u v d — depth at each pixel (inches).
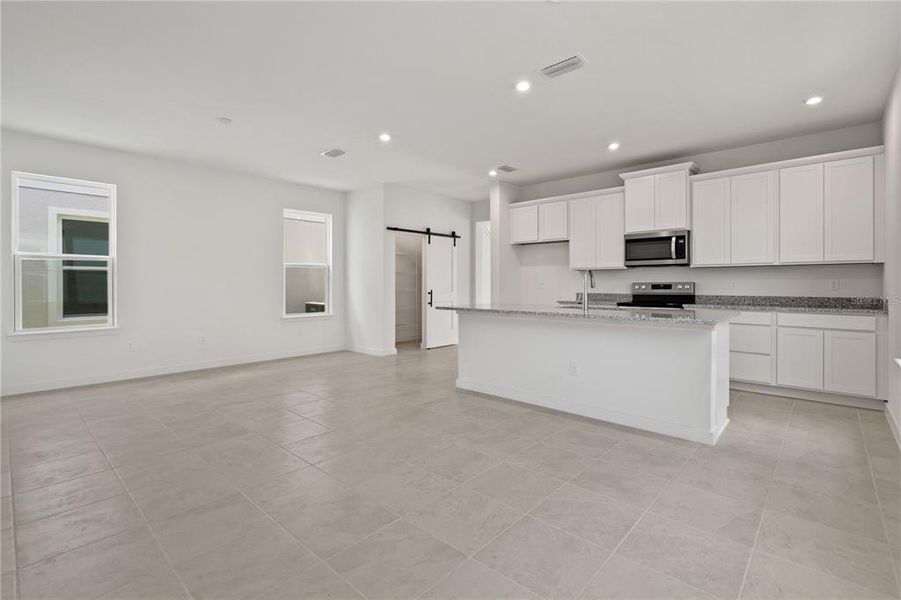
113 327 196.2
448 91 137.1
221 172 230.5
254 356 245.1
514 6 95.0
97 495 91.7
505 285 260.8
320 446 118.9
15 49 111.0
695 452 114.0
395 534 77.2
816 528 78.4
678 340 124.8
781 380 164.7
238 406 157.9
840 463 106.7
